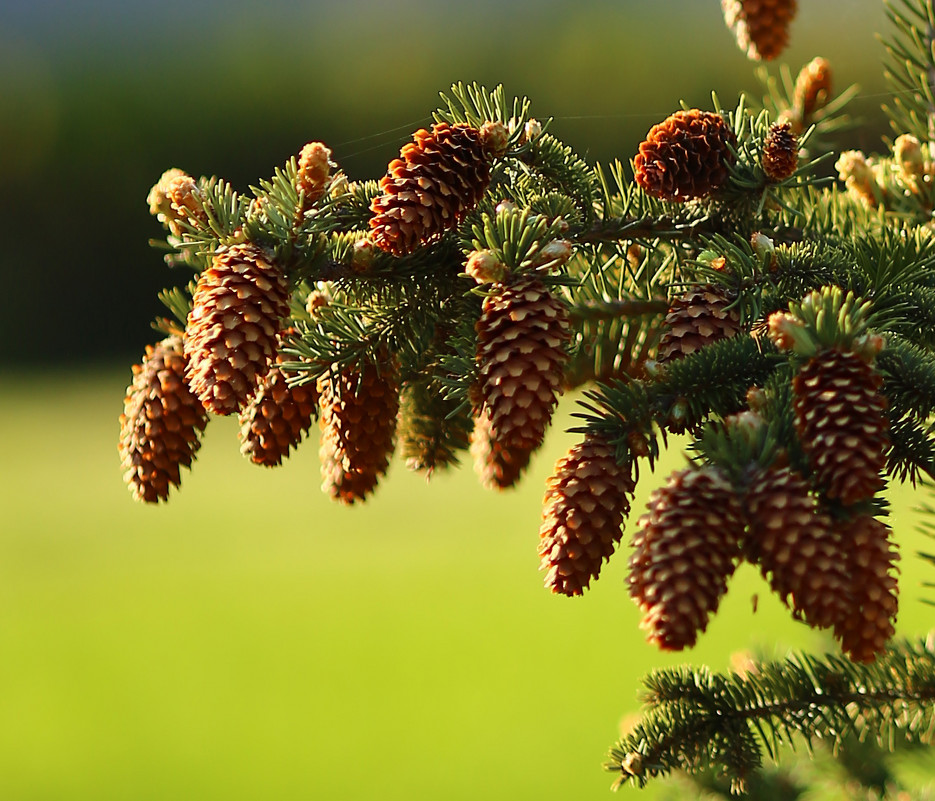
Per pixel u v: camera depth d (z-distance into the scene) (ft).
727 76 27.61
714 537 3.52
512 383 3.62
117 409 23.99
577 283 3.67
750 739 3.88
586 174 3.91
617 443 3.65
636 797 8.80
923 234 3.87
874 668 3.86
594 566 3.63
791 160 3.84
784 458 3.58
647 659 12.84
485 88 3.88
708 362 3.69
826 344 3.59
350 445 3.81
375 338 3.80
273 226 3.74
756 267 3.78
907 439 3.69
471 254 3.67
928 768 3.92
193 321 3.68
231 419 22.41
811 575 3.51
